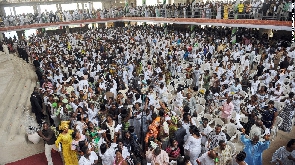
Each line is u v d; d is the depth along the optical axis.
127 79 13.31
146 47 21.05
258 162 6.13
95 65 14.34
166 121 7.02
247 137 6.23
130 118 7.65
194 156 5.99
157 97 9.32
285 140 8.15
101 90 10.18
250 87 10.88
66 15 30.14
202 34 23.77
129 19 31.34
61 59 17.16
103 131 6.62
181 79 12.88
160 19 26.77
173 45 20.41
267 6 17.17
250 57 15.73
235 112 8.39
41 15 29.14
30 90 12.70
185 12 23.84
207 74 11.85
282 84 10.33
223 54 16.50
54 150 6.87
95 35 28.58
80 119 7.15
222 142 5.52
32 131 8.12
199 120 7.88
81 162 5.43
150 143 6.17
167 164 5.63
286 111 8.53
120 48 20.12
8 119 8.87
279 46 17.67
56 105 8.70
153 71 13.91
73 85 11.13
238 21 18.91
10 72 13.53
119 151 5.53
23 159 7.30
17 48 22.55
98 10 32.19
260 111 8.02
